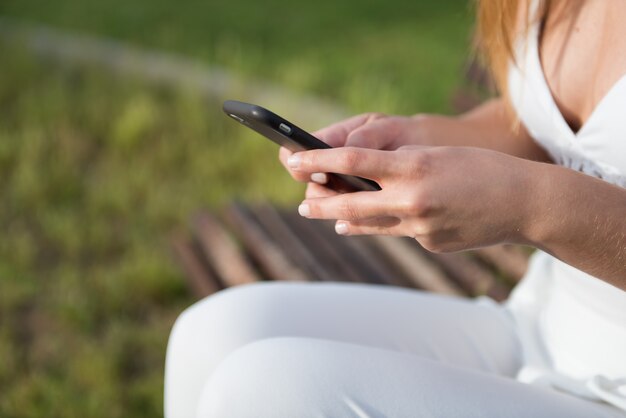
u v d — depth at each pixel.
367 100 4.11
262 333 1.29
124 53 4.85
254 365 1.11
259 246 2.34
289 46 5.15
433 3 5.98
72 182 3.65
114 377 2.50
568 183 1.03
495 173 1.03
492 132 1.47
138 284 2.91
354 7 5.91
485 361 1.37
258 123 1.10
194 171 3.75
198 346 1.30
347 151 1.03
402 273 2.26
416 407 1.08
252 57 4.82
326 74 4.68
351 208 1.04
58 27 5.43
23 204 3.54
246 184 3.64
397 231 1.08
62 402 2.38
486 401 1.11
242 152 3.77
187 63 4.69
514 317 1.44
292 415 1.07
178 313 2.83
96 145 4.05
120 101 4.38
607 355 1.22
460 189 1.01
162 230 3.33
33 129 4.11
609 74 1.20
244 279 2.24
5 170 3.79
